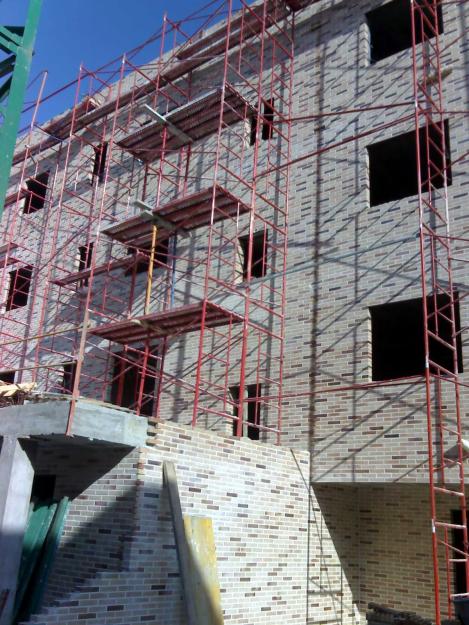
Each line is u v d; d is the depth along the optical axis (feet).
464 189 42.80
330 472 42.88
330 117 52.47
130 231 58.85
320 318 47.06
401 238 44.70
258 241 55.62
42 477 37.70
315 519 43.32
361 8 54.03
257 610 37.55
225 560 36.22
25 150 81.92
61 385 66.85
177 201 52.90
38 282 76.38
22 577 32.83
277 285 50.57
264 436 47.32
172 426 34.86
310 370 46.29
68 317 69.87
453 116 45.21
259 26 59.82
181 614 32.48
